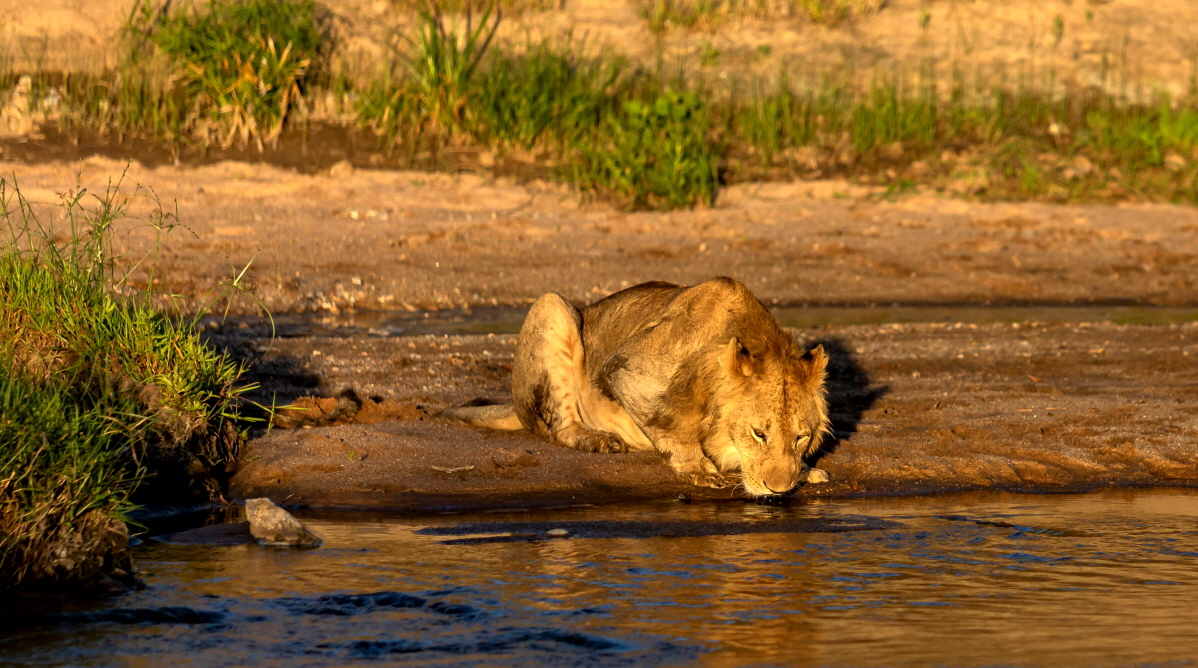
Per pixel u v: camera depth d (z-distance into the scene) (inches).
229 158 904.9
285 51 938.1
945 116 1092.5
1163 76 1180.5
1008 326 684.7
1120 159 1065.5
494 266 775.1
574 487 388.2
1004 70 1161.4
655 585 287.6
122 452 355.9
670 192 923.4
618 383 399.2
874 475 408.5
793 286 780.6
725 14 1176.2
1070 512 368.5
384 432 430.0
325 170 911.0
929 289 791.7
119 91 927.7
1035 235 909.8
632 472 402.9
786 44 1152.2
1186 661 242.4
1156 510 372.2
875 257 838.5
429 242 802.8
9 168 829.2
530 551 316.2
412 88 978.1
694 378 379.2
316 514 356.5
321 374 524.4
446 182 914.7
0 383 300.0
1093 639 254.2
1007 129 1087.6
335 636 252.2
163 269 697.0
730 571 300.2
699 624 260.8
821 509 370.0
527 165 951.6
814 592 284.4
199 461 376.2
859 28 1194.6
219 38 945.5
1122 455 439.5
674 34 1137.4
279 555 310.8
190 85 940.0
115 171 852.6
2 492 280.5
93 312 384.2
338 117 955.3
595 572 297.6
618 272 778.2
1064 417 486.3
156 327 399.9
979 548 325.1
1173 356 610.5
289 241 775.1
